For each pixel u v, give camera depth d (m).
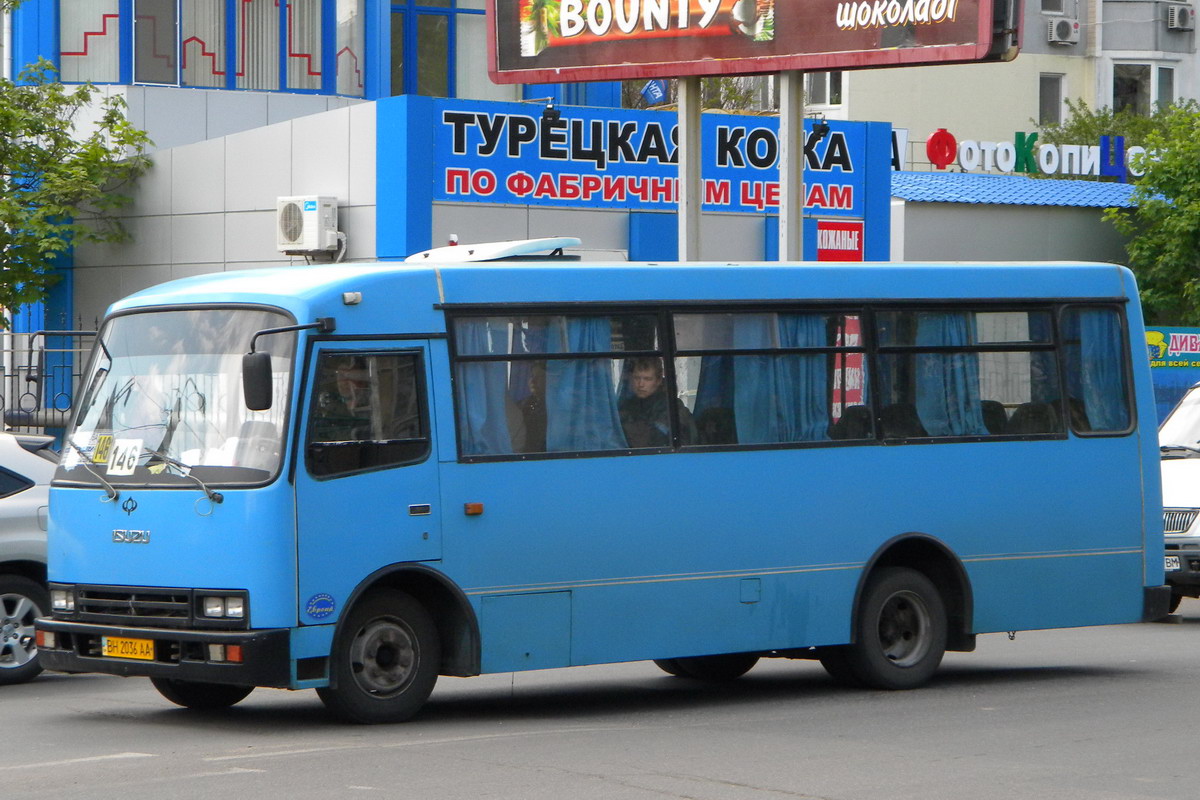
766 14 25.22
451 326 13.23
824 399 14.88
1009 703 14.50
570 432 13.67
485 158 27.19
